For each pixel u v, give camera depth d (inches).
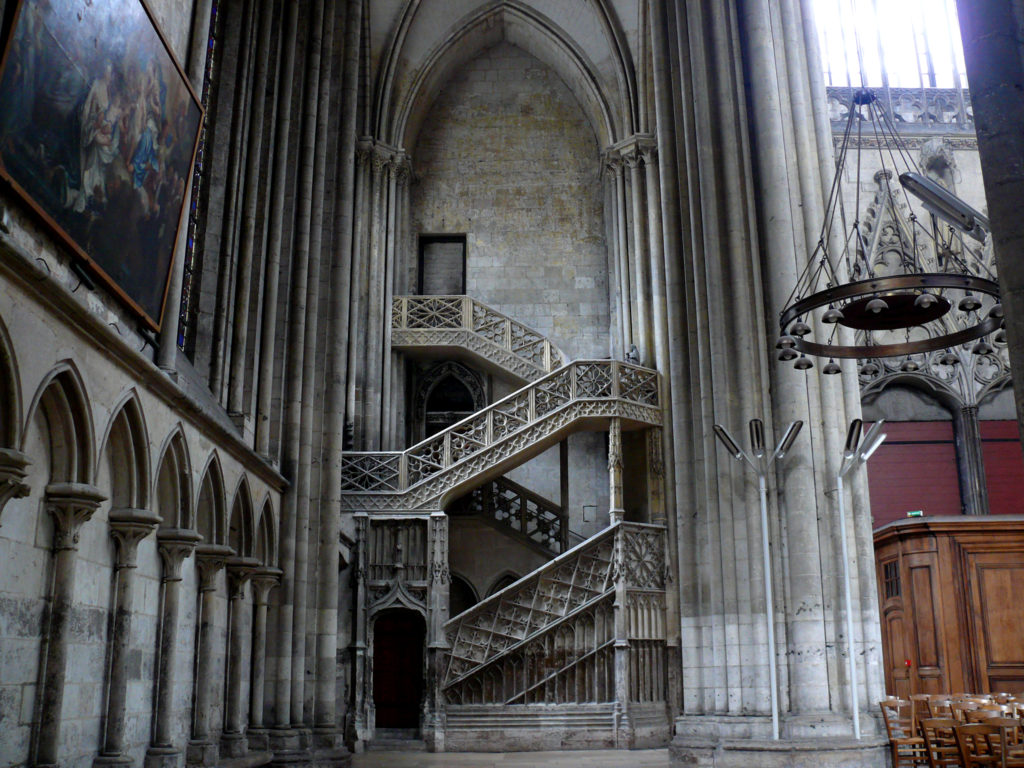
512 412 876.6
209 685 462.6
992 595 647.8
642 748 762.8
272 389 596.7
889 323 509.4
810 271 629.0
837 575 582.2
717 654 602.9
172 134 391.9
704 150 663.1
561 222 1107.3
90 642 346.6
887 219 948.0
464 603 970.7
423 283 1095.0
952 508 916.6
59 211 300.8
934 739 447.8
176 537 411.5
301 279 619.2
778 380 615.2
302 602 586.9
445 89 1147.3
